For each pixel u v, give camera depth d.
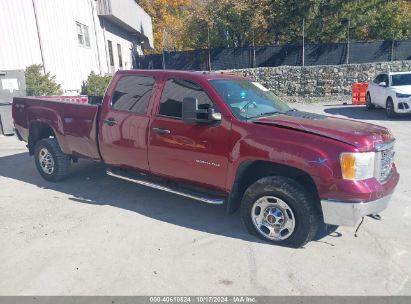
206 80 4.54
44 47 14.17
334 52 21.66
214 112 4.33
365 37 26.72
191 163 4.54
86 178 6.68
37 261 3.79
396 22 26.34
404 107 13.41
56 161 6.21
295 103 20.11
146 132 4.87
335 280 3.44
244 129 4.11
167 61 23.50
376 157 3.79
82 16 17.61
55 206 5.31
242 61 22.56
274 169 4.21
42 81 12.97
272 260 3.80
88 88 17.02
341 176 3.65
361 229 4.52
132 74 5.20
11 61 13.40
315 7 24.41
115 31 23.72
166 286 3.35
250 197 4.18
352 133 3.86
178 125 4.57
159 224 4.70
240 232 4.47
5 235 4.38
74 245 4.13
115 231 4.49
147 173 5.12
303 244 3.99
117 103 5.25
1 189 6.09
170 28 44.22
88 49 18.39
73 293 3.25
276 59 22.23
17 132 6.87
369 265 3.70
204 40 27.50
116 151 5.30
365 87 18.39
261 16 24.30
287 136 3.90
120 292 3.27
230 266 3.69
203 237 4.33
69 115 5.83
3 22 13.09
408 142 9.55
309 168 3.74
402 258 3.83
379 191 3.73
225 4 24.89
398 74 14.86
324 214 3.77
